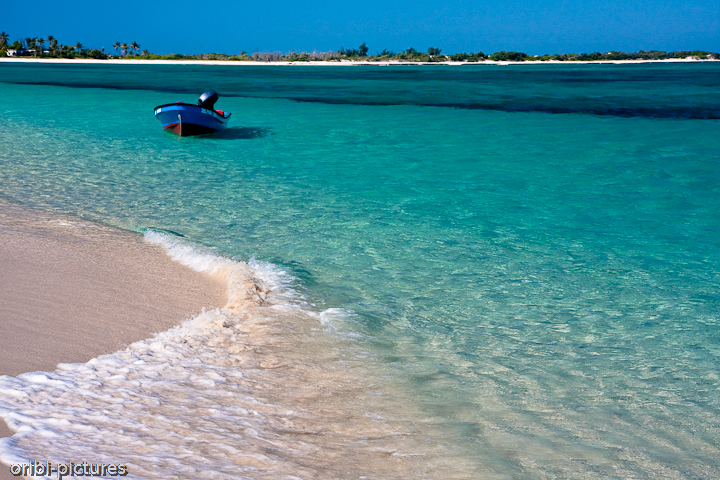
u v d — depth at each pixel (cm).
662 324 612
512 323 610
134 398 392
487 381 480
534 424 414
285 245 862
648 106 3306
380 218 1026
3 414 347
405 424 402
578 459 371
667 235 944
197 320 567
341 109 3142
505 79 6938
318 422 392
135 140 1958
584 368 512
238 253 817
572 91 4669
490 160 1648
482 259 818
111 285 652
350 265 780
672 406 449
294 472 318
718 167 1523
